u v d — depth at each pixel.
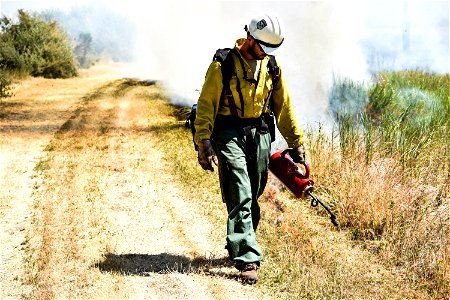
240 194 3.92
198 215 5.36
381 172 5.62
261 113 4.03
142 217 5.30
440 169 6.14
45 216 5.27
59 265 4.21
